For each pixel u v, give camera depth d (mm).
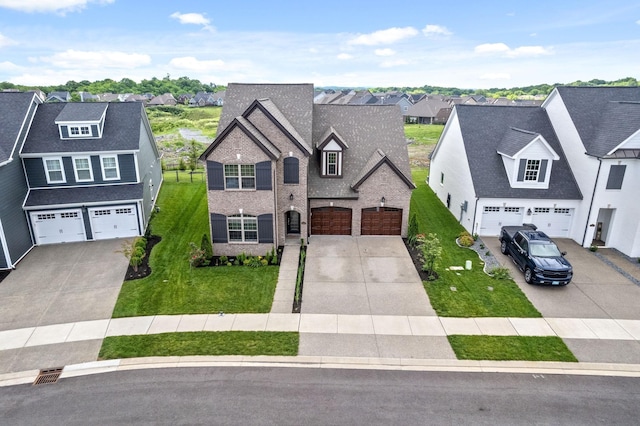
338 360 15484
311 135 26516
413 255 24656
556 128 28844
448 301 19609
